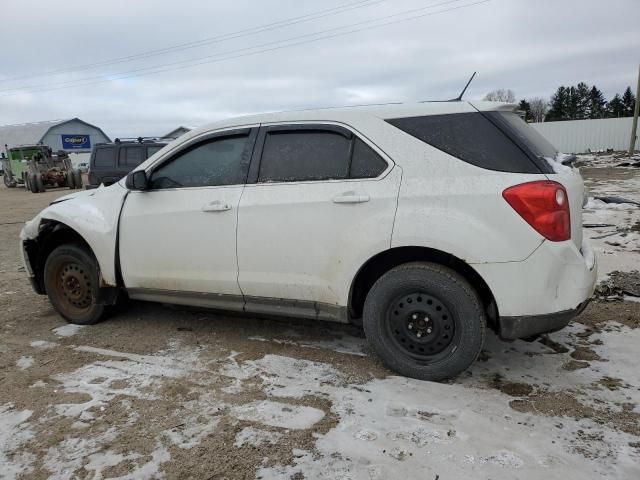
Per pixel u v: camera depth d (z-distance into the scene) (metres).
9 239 10.35
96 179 14.25
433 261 3.35
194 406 3.12
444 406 3.02
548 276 2.99
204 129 3.98
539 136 3.56
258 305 3.82
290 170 3.63
